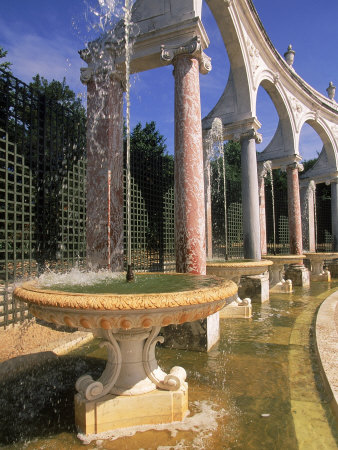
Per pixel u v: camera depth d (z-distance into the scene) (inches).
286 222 689.6
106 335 113.2
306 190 695.7
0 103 189.3
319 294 404.5
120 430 106.7
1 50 488.4
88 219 216.2
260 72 386.3
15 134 191.8
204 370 155.9
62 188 225.5
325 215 820.6
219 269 232.7
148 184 315.6
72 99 474.0
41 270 208.7
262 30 367.9
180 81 196.2
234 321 258.4
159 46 207.2
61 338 191.3
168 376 115.1
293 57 576.7
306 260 678.5
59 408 121.6
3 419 113.7
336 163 648.4
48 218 215.9
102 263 211.0
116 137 224.1
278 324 246.8
